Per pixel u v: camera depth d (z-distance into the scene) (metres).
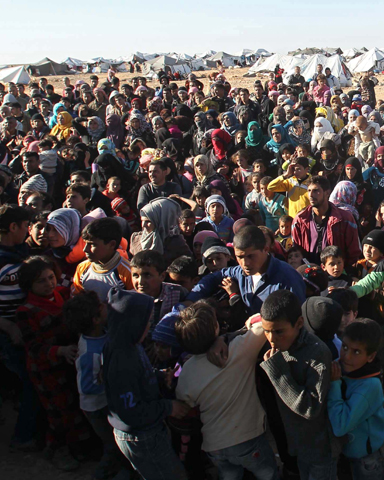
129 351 3.14
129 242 6.06
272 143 10.02
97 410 3.71
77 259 4.83
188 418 3.46
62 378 3.96
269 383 3.43
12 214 4.47
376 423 3.25
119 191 7.66
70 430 4.06
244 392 3.31
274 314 2.95
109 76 35.28
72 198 5.89
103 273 4.27
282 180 7.06
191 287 4.70
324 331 3.39
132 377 3.10
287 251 5.78
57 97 18.52
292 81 23.25
